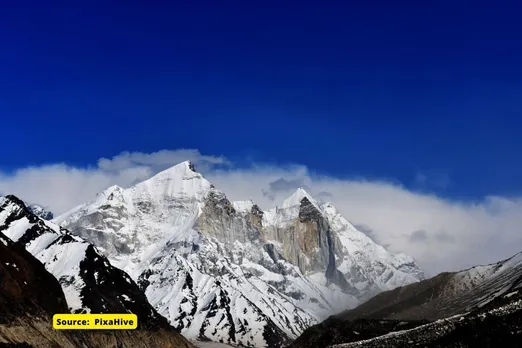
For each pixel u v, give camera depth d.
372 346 197.00
